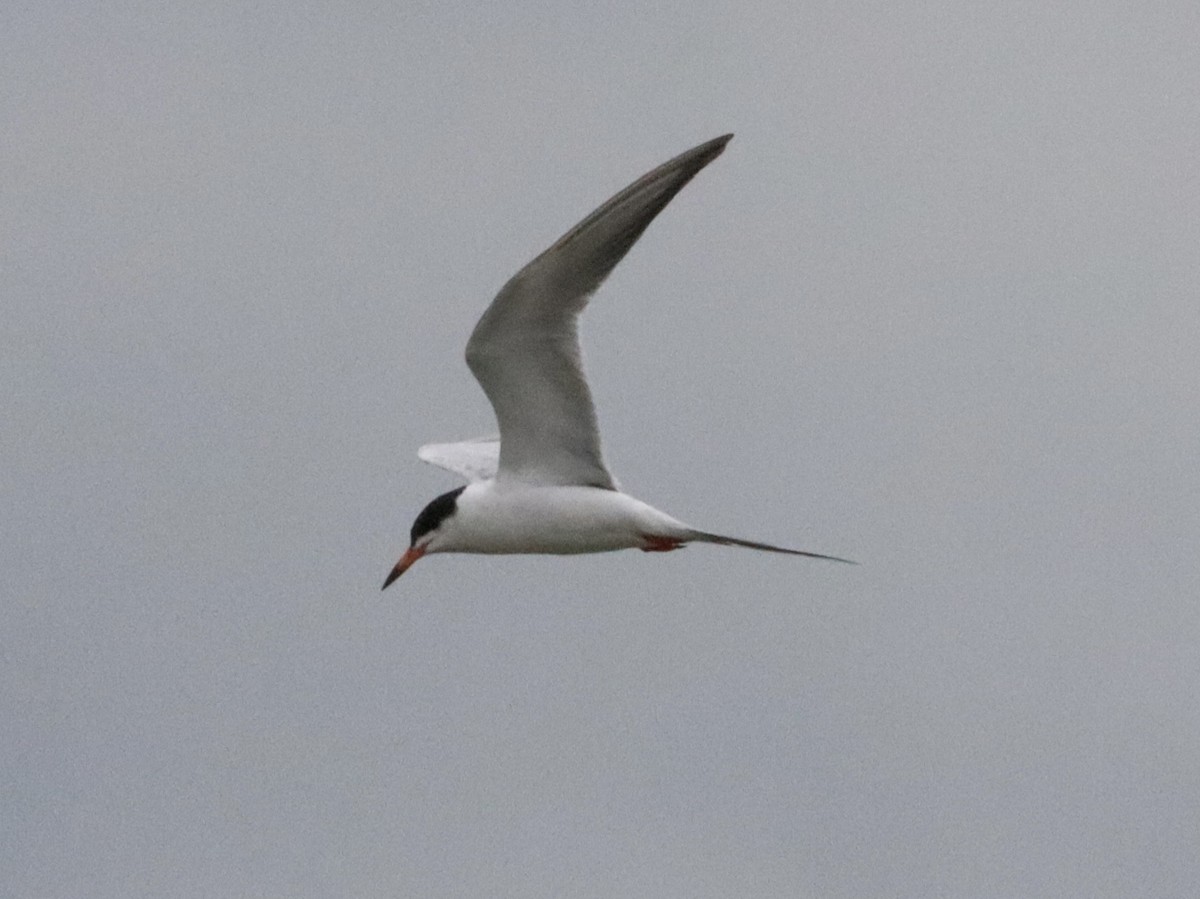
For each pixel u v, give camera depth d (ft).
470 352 46.19
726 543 47.80
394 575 48.93
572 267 44.50
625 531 47.96
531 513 48.06
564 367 46.29
